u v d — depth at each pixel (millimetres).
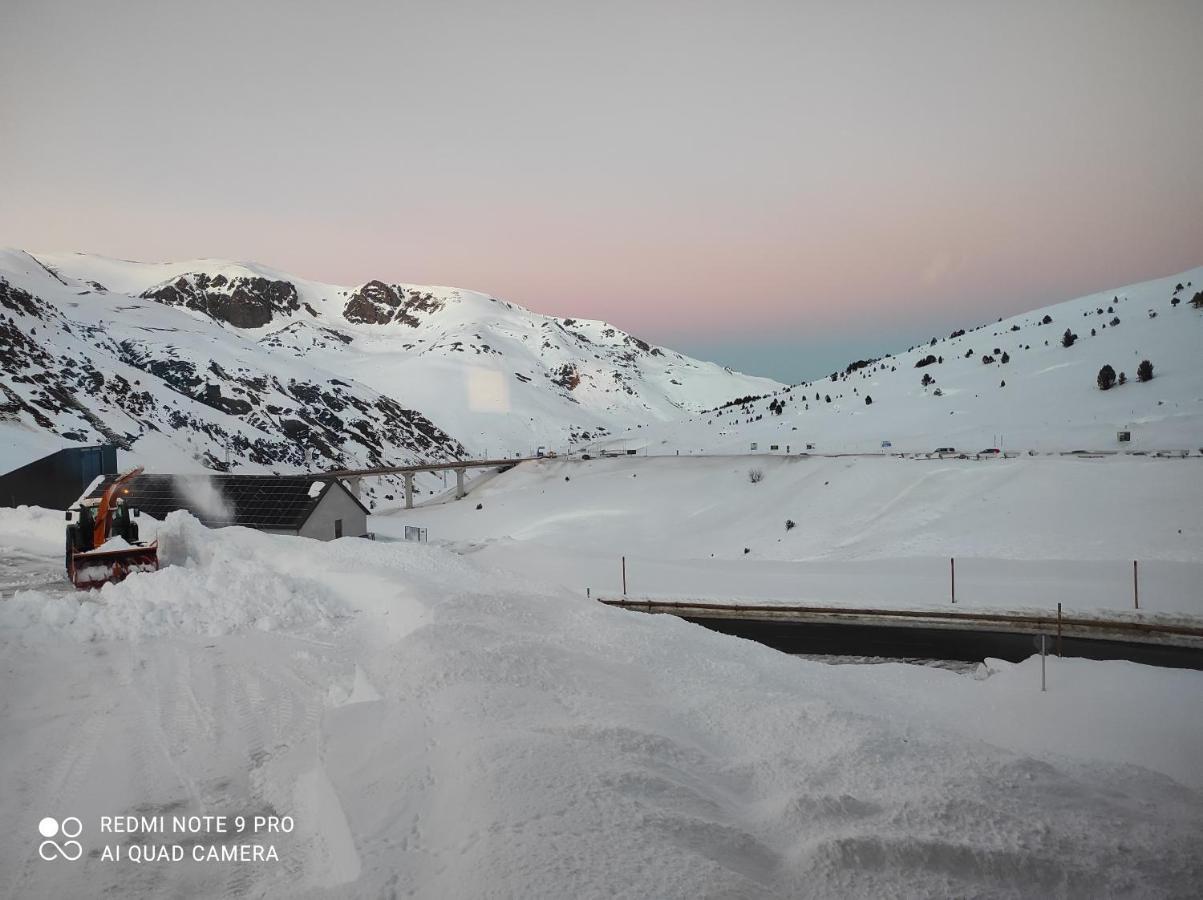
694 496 77625
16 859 5844
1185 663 20359
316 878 5496
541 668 10008
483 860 5082
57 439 92125
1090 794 7559
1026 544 43406
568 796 6027
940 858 5906
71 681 10031
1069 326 140875
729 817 6602
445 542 42281
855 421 115625
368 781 6461
